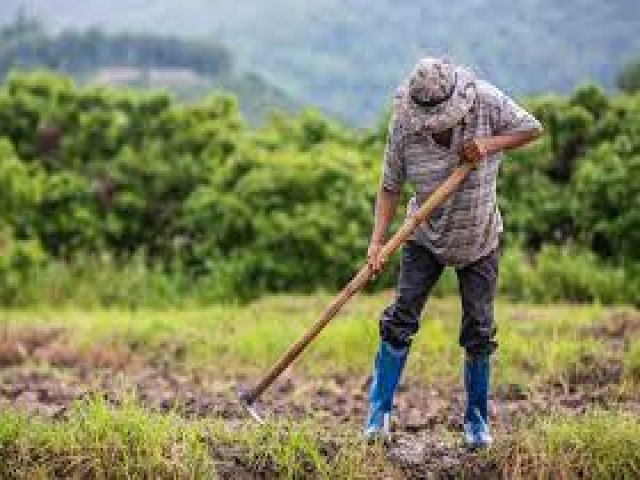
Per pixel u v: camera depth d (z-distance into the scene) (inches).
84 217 1382.9
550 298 1221.1
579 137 1357.0
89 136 1438.2
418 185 599.5
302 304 1136.8
